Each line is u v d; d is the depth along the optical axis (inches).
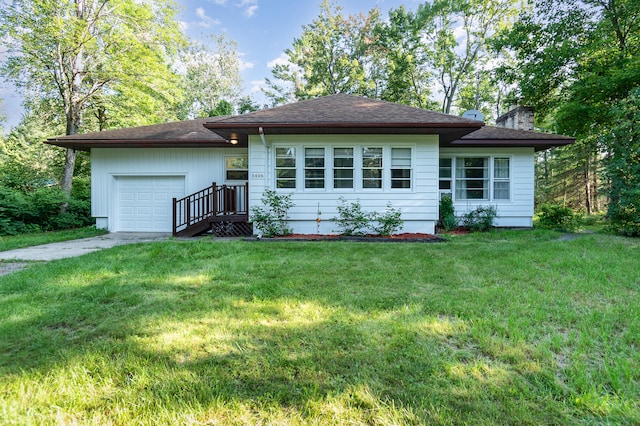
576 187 809.5
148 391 69.8
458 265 187.5
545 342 90.8
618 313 111.3
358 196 330.3
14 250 265.4
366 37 962.1
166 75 569.0
